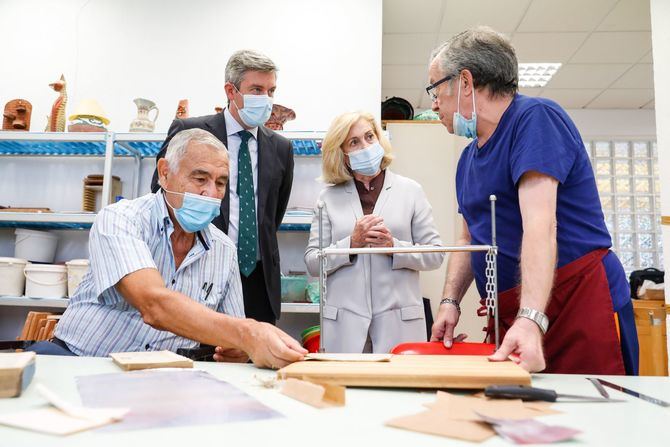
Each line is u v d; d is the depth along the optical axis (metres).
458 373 0.62
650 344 3.44
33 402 0.51
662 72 2.97
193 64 3.06
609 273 1.06
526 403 0.55
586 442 0.41
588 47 4.47
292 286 2.49
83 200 2.66
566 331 1.03
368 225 1.60
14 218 2.51
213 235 1.35
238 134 1.88
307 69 3.04
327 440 0.40
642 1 3.74
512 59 1.06
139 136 2.57
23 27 3.12
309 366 0.70
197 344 1.27
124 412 0.45
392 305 1.67
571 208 1.04
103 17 3.11
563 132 0.99
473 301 2.88
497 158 1.07
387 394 0.60
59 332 1.25
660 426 0.46
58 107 2.73
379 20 3.07
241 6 3.10
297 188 2.91
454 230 3.03
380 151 1.74
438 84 1.12
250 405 0.50
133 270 1.02
